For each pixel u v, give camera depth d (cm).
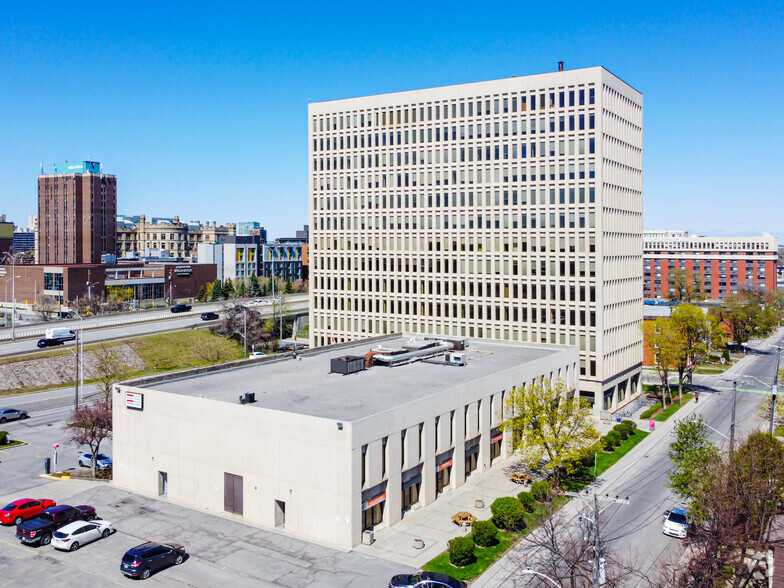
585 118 9056
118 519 4950
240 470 4988
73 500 5344
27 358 10262
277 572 4116
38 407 8875
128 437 5656
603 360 9162
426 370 6869
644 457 6969
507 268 9762
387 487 4900
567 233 9269
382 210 10806
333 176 11250
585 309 9181
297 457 4694
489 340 9106
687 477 4984
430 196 10350
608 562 3959
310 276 11638
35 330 12394
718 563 3894
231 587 3912
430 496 5422
